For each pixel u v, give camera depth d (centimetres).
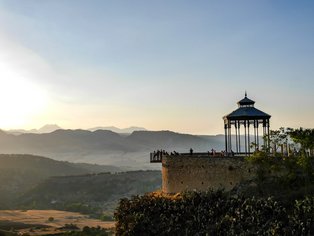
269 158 5009
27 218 19075
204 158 5497
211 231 4425
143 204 5284
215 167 5403
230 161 5316
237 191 5044
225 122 6334
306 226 3947
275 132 5172
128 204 5422
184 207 4916
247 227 4275
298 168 4891
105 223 17688
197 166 5534
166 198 5284
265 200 4481
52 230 15550
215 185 5381
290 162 4828
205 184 5453
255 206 4434
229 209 4628
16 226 16512
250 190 4928
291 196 4478
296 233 3922
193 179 5553
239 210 4506
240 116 6012
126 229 5034
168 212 4978
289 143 5103
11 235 13838
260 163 5003
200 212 4769
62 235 13538
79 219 19062
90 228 14825
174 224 4762
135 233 4894
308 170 4631
